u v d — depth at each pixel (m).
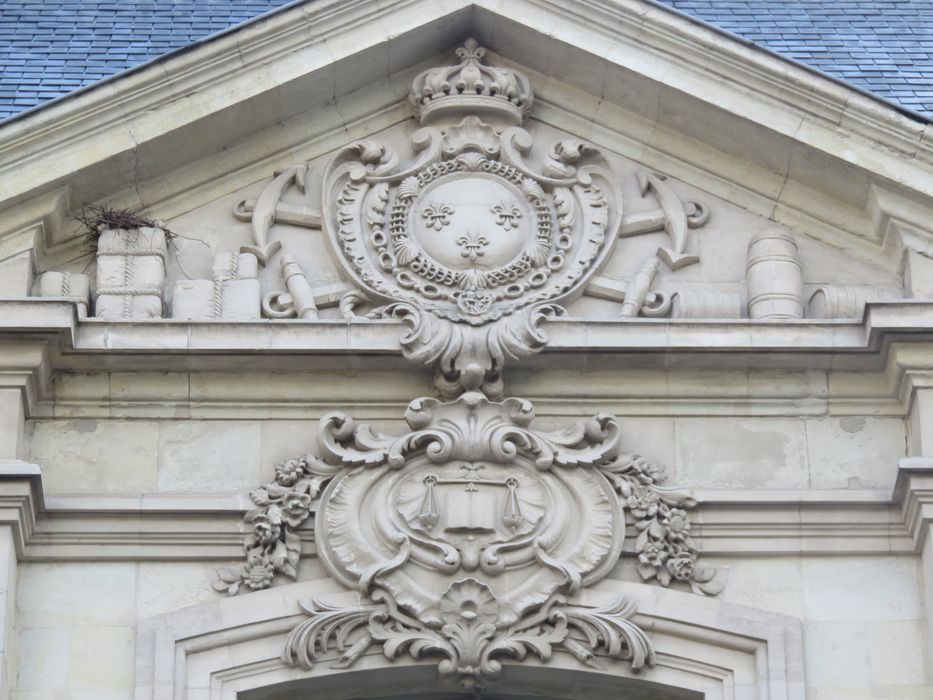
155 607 22.12
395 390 22.95
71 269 23.36
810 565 22.47
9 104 24.09
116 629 22.03
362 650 21.92
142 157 23.25
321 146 23.94
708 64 23.48
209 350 22.64
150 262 23.12
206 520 22.39
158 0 25.86
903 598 22.33
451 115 23.92
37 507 22.09
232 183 23.78
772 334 22.83
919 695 21.91
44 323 22.34
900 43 25.59
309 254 23.59
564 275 23.31
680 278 23.56
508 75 23.95
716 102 23.41
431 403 22.72
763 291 23.22
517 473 22.59
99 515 22.30
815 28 25.78
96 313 22.89
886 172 23.16
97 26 25.38
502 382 22.89
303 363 22.83
